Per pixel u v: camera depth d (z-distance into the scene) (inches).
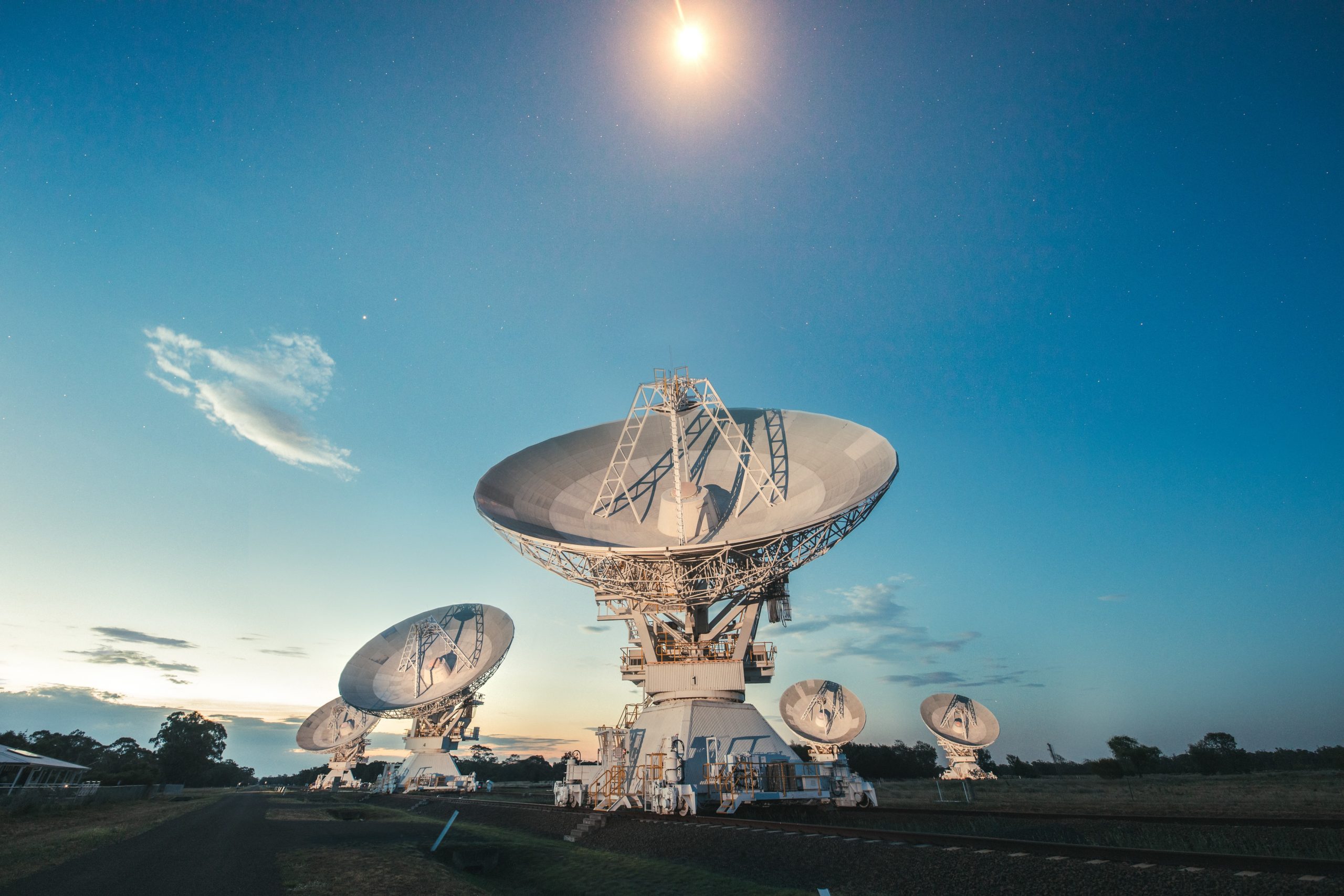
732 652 1555.1
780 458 1640.0
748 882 701.3
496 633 3233.3
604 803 1403.8
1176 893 479.2
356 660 3238.2
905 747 5004.9
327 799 2829.7
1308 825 756.6
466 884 765.9
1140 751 3590.1
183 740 6609.3
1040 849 626.8
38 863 880.9
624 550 1393.9
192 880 759.7
